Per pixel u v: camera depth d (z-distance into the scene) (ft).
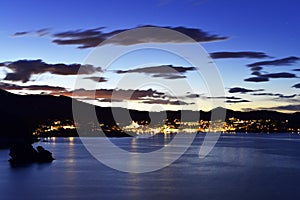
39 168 222.48
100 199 132.46
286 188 157.07
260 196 140.56
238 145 526.98
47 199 132.16
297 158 306.35
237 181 175.73
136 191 147.13
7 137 448.65
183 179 180.34
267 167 237.66
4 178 181.16
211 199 134.21
